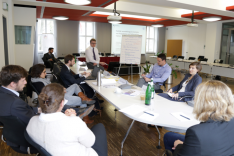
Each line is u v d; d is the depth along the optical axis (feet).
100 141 4.98
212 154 3.20
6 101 4.79
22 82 5.32
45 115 3.56
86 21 36.91
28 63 23.06
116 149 7.72
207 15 23.93
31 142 3.71
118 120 10.75
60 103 3.68
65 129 3.49
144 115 5.74
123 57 15.75
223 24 32.89
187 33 40.86
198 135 3.19
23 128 4.69
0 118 4.68
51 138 3.47
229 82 23.63
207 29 34.99
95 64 16.20
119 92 8.32
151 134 9.11
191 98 8.39
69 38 36.40
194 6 17.46
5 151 7.57
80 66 18.19
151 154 7.42
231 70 21.74
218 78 24.94
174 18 27.25
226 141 3.27
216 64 24.23
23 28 21.98
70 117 3.68
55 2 18.49
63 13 25.71
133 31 41.32
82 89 11.14
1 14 12.68
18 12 21.20
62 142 3.46
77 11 23.80
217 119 3.32
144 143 8.25
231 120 3.41
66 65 11.53
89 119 10.80
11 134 4.91
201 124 3.37
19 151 5.29
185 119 5.49
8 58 16.48
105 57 35.45
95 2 17.95
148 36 45.47
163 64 12.29
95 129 5.40
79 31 37.04
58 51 35.91
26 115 4.88
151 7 24.18
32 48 22.81
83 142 3.75
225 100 3.36
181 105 6.82
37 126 3.63
